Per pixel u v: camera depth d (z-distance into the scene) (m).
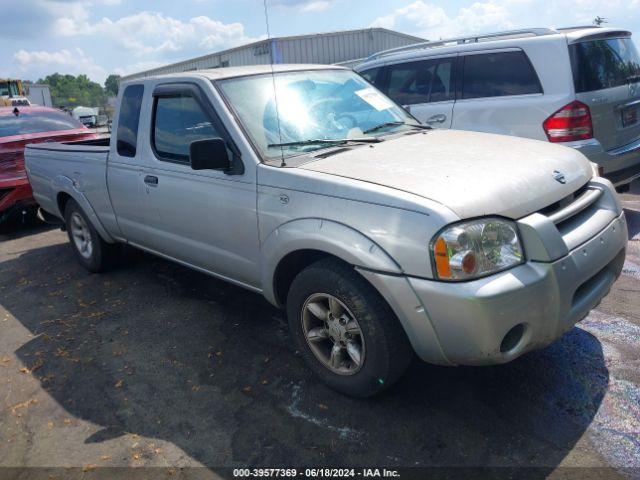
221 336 3.90
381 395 3.03
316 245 2.82
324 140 3.46
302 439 2.75
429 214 2.45
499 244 2.48
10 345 4.07
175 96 3.84
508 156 3.05
